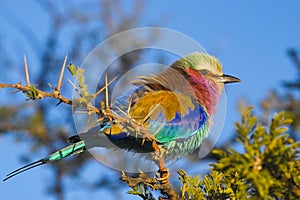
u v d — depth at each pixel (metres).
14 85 8.38
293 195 8.48
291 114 8.02
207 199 10.29
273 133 7.79
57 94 8.63
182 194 10.30
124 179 10.15
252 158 7.71
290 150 7.73
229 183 9.62
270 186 8.15
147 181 10.10
